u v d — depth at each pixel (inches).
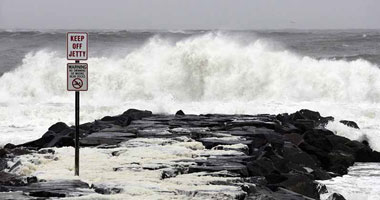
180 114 1743.4
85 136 1285.7
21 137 1493.6
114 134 1285.7
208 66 2514.8
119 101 2331.4
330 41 5374.0
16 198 713.6
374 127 1679.4
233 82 2484.0
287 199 783.1
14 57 3789.4
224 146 1119.6
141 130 1355.8
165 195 732.7
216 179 837.8
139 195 731.4
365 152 1333.7
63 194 733.9
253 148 1153.4
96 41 4982.8
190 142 1165.1
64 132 1332.4
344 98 2384.4
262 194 778.2
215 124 1467.8
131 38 5315.0
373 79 2432.3
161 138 1223.5
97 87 2508.6
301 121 1528.1
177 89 2514.8
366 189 1045.8
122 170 896.3
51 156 1013.2
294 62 2522.1
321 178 1132.5
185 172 908.6
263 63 2514.8
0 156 1077.1
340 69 2486.5
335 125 1565.0
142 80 2522.1
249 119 1574.8
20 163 938.7
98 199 705.6
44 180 820.6
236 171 905.5
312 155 1264.8
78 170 862.5
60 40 5472.4
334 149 1312.7
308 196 906.1
